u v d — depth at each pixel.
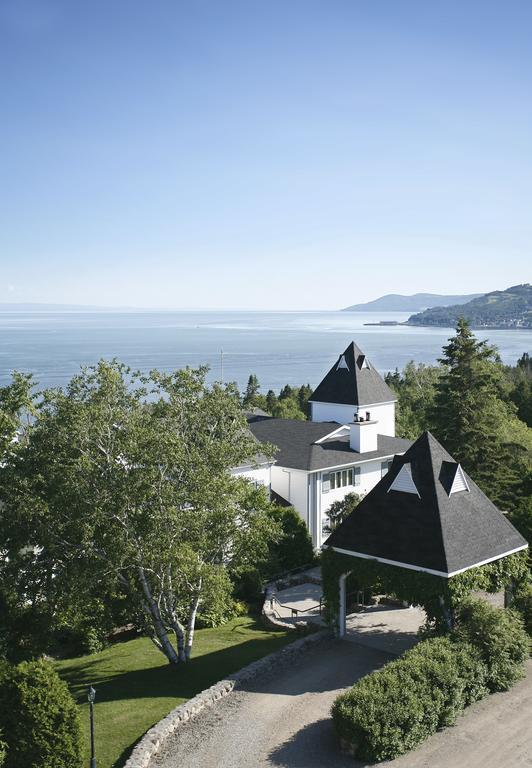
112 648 33.25
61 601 26.27
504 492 52.84
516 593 28.39
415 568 26.08
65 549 26.17
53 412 27.08
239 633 32.88
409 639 28.75
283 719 21.73
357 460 52.28
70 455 26.36
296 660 26.66
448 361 56.06
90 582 25.02
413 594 26.20
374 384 61.38
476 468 54.25
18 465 27.03
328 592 29.05
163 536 25.05
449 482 27.78
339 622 28.84
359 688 20.28
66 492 24.55
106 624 29.00
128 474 25.12
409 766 18.83
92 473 25.20
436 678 21.08
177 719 21.67
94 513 24.23
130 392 28.12
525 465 59.84
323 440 53.66
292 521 43.66
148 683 25.88
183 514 25.73
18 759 18.09
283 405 105.44
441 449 28.94
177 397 28.45
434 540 26.12
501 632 23.73
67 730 18.53
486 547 26.91
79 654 32.53
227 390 30.27
